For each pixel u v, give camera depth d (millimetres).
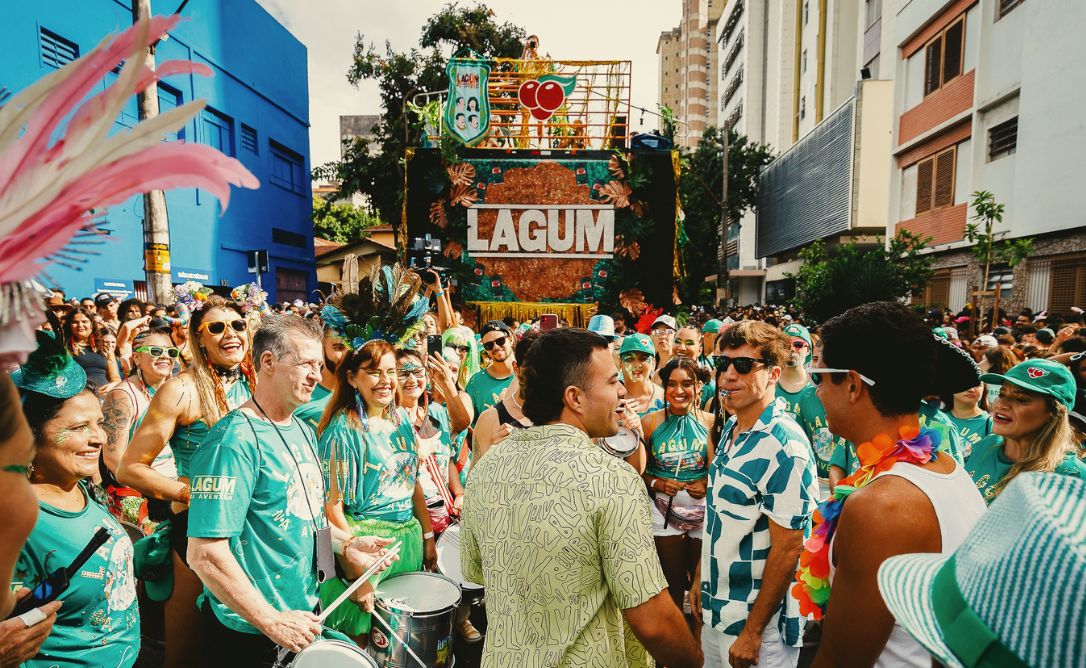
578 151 9086
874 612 1229
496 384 5023
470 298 9188
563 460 1463
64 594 1724
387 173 22391
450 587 2785
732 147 33812
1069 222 11898
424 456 3605
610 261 9172
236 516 1987
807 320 16797
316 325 2295
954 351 1719
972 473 3064
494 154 9148
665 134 9570
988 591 751
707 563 2467
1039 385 2600
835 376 1476
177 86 15234
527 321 9172
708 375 4930
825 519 1653
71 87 643
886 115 22266
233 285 17938
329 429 2861
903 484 1283
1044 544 699
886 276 15289
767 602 2209
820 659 1361
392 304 3096
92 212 599
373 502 2859
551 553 1389
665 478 3395
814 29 33969
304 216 23266
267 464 2107
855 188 22594
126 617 1935
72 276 11273
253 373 3215
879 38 24297
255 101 19219
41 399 1694
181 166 632
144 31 643
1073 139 11812
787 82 38906
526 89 9430
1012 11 13797
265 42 19906
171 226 15016
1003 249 12625
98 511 1919
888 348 1370
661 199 9133
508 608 1457
